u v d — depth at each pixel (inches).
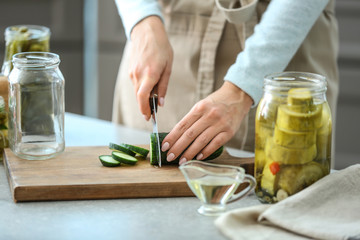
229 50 73.5
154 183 52.4
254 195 53.9
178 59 77.0
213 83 74.8
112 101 149.6
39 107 58.1
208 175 46.5
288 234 44.1
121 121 87.7
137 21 69.2
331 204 47.0
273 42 60.7
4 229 45.4
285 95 48.1
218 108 57.8
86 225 46.4
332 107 76.9
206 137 56.5
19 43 63.5
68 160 58.6
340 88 142.7
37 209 49.6
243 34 72.0
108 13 144.0
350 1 137.6
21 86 57.3
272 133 48.8
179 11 75.6
